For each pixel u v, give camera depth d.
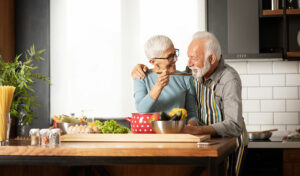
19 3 4.36
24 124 2.24
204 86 2.38
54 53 4.37
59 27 4.37
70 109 4.34
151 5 4.26
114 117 4.30
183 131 1.93
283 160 3.40
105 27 4.32
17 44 4.34
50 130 1.61
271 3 3.91
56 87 4.36
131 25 4.29
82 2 4.34
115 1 4.31
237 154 2.36
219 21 4.03
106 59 4.33
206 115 2.38
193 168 1.84
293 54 3.76
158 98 2.40
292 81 4.07
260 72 4.10
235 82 2.20
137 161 1.43
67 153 1.46
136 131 1.91
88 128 1.85
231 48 3.81
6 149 1.50
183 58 4.20
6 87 1.76
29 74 2.41
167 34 4.23
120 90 4.30
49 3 4.35
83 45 4.35
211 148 1.39
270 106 4.09
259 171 3.46
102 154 1.44
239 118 2.12
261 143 3.40
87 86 4.34
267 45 4.11
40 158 1.48
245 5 3.80
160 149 1.41
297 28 4.09
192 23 4.20
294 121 4.06
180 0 4.21
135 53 4.29
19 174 1.76
